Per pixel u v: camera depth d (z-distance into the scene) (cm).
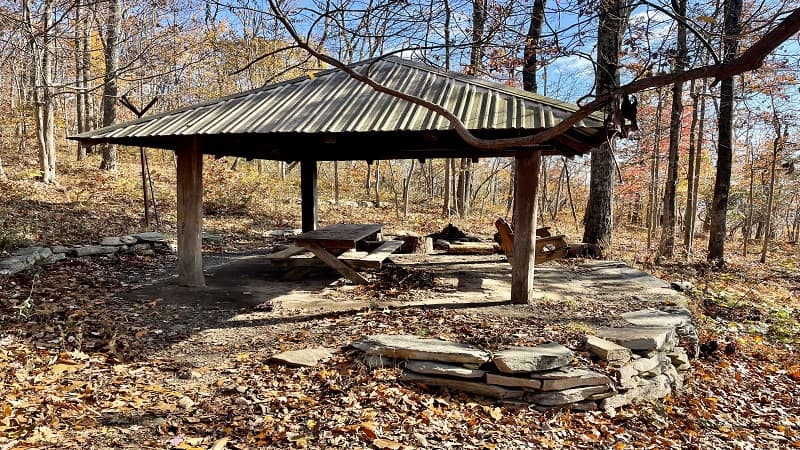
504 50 448
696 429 430
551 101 567
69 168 1555
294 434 329
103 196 1315
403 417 364
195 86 2056
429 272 821
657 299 646
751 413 491
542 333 493
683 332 556
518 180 607
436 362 424
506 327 512
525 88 1183
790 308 896
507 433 369
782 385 568
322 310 591
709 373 555
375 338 460
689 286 888
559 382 411
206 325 541
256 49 1321
